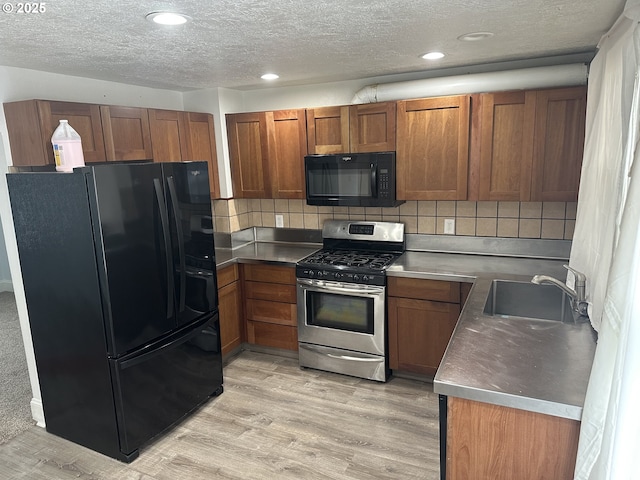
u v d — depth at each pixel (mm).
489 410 1422
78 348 2412
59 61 2346
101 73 2730
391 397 2969
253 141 3570
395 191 3164
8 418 2863
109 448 2461
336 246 3701
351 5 1608
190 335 2766
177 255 2641
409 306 2990
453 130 2910
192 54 2309
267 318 3568
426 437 2539
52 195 2258
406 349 3070
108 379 2354
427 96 2971
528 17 1847
